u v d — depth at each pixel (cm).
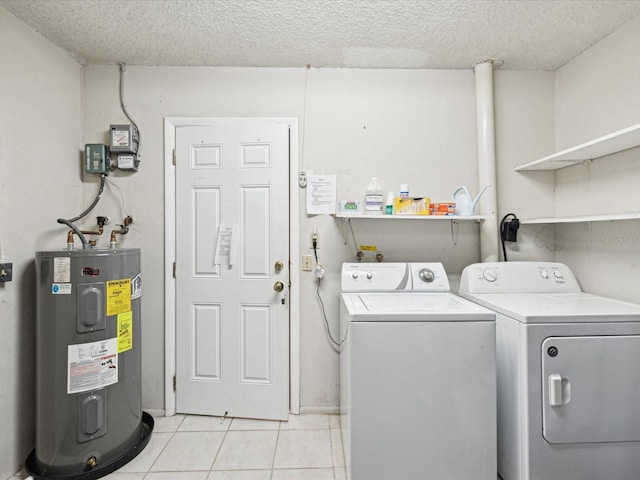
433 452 127
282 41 177
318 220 202
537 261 206
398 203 191
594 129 179
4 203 149
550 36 171
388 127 205
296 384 199
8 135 151
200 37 173
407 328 128
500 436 143
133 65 201
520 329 128
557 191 206
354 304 146
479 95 199
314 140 203
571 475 126
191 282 199
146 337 201
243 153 198
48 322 146
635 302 157
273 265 196
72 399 147
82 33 169
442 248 204
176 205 201
